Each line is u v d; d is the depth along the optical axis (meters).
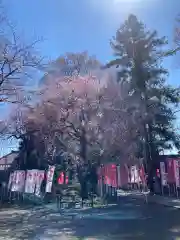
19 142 33.56
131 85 29.31
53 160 29.33
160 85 31.12
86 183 25.25
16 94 13.67
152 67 31.80
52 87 23.12
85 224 13.60
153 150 29.47
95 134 24.67
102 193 23.88
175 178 22.17
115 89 25.77
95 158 25.14
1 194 27.22
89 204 21.72
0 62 13.02
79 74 25.89
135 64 31.19
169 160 23.17
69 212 18.48
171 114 30.59
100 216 15.91
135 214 16.09
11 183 25.17
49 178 21.64
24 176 23.52
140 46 31.62
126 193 31.94
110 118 24.92
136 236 10.27
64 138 26.92
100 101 24.72
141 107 27.72
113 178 22.94
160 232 10.83
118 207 19.78
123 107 26.02
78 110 24.52
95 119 24.56
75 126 24.77
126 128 26.02
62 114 24.73
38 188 22.06
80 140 25.06
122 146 25.73
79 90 24.56
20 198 25.72
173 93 30.75
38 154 32.16
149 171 29.00
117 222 13.68
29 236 11.28
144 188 25.44
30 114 25.11
